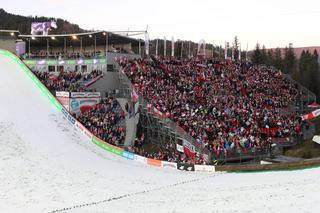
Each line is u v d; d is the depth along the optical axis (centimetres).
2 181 3297
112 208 2622
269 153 4591
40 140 4459
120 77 5925
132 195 2961
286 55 15950
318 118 6225
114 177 3575
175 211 2445
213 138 4556
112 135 4722
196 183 3303
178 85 5716
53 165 3834
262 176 3369
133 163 4209
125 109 5256
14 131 4566
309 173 3200
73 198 2911
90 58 6600
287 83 7038
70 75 6197
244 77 6756
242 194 2742
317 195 2431
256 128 4994
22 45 7975
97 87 6022
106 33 6738
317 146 4781
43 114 5153
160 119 4772
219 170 3841
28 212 2600
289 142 5009
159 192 3030
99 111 5125
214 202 2597
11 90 5734
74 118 4997
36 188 3162
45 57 7506
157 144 4812
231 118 5100
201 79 6197
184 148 4453
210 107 5241
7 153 4009
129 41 7581
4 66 6612
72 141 4597
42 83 5822
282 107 6144
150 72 5841
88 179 3475
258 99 6100
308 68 12294
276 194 2616
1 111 5038
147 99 5081
